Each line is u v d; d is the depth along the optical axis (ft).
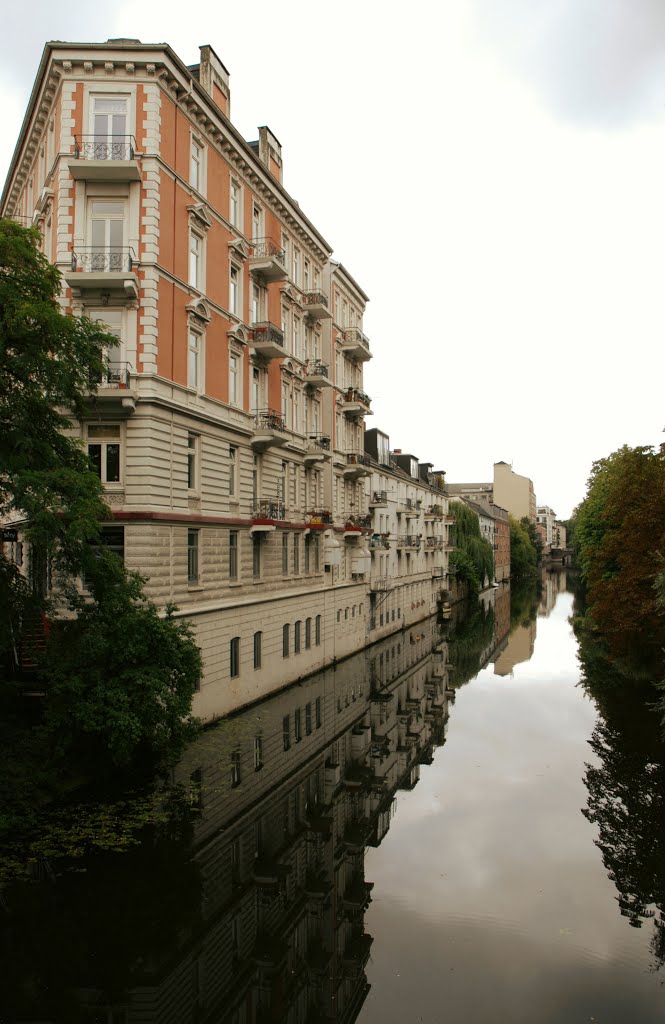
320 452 100.48
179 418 64.80
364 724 77.82
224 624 72.43
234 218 78.59
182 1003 30.48
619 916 37.76
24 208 82.48
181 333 65.77
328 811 52.80
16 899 36.40
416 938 35.63
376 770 62.23
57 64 61.16
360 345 122.93
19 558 72.84
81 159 59.31
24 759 47.42
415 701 89.97
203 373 69.56
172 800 49.24
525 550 407.64
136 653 48.49
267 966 33.58
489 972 32.50
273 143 91.81
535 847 46.57
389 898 39.88
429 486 215.10
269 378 87.76
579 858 44.98
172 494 63.52
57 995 30.91
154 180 61.52
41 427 46.98
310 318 104.63
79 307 60.49
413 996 30.55
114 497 59.72
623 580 87.81
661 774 60.64
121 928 36.42
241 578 77.46
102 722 46.65
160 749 51.11
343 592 117.80
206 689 69.00
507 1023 28.58
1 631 45.78
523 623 181.98
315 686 94.07
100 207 61.93
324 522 104.17
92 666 48.57
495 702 89.04
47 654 48.93
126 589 50.03
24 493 42.57
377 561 148.36
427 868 43.80
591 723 77.36
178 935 35.88
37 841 41.83
